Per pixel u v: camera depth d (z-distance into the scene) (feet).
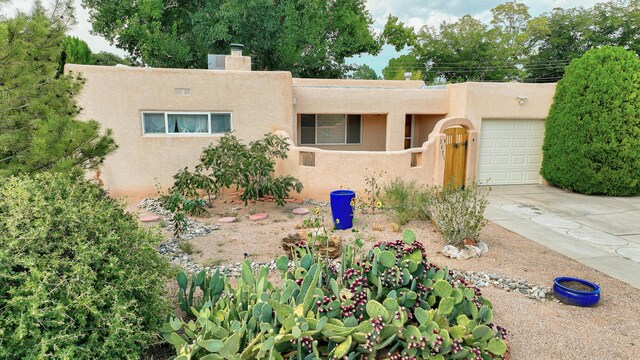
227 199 36.81
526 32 148.97
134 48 86.58
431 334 11.52
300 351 10.86
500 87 44.09
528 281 20.83
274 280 20.12
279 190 33.17
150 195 36.99
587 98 40.91
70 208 12.70
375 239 26.58
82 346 10.89
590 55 41.68
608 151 40.24
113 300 11.93
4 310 10.30
